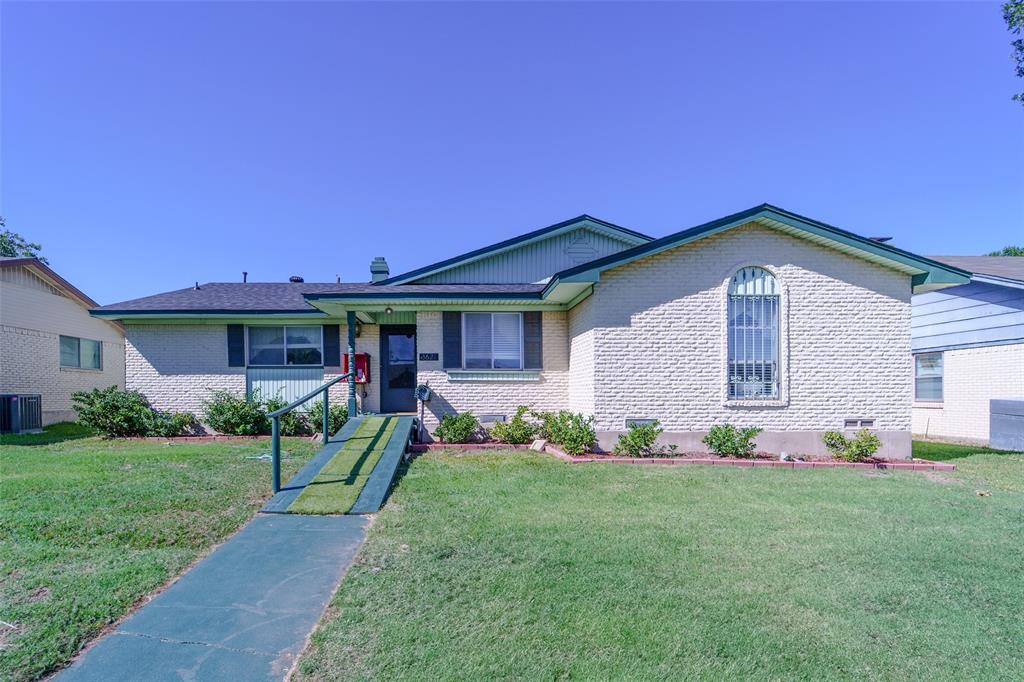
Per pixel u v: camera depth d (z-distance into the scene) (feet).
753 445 33.71
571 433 34.09
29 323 54.70
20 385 53.52
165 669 10.80
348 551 17.25
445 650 11.34
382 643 11.59
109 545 17.48
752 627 12.48
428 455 34.78
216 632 12.25
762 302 35.53
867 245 34.24
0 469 28.48
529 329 41.52
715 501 23.54
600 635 11.98
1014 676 10.75
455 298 38.17
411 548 17.22
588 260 45.93
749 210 34.35
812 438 35.12
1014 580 15.31
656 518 20.77
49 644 11.47
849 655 11.42
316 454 31.55
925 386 50.67
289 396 45.80
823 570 15.87
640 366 35.09
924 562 16.56
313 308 44.19
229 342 45.50
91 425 42.68
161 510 21.12
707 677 10.57
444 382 40.81
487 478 27.43
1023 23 43.57
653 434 33.71
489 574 15.14
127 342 45.47
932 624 12.79
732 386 35.37
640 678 10.50
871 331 35.47
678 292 35.29
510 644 11.58
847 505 23.16
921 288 38.52
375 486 24.59
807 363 35.32
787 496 24.61
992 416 42.73
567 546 17.43
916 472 31.12
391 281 45.98
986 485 27.71
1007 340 42.39
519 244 45.44
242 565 16.12
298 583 14.87
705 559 16.55
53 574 15.10
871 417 35.29
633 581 14.80
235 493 23.81
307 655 11.21
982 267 47.32
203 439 41.70
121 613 13.08
